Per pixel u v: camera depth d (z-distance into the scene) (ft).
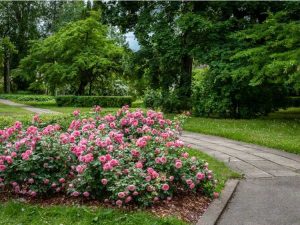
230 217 16.60
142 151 18.22
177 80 65.92
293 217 16.71
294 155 30.19
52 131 19.26
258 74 48.06
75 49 98.68
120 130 23.22
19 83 178.09
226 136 40.27
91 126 20.76
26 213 15.46
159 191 16.60
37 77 116.06
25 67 110.73
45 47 103.91
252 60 50.19
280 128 45.42
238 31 54.95
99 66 98.99
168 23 62.39
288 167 26.05
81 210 15.60
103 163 16.48
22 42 163.94
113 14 67.36
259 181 22.48
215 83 58.90
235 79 54.75
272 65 43.83
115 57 101.35
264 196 19.61
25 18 163.02
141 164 16.62
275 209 17.69
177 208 16.52
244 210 17.48
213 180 18.85
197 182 17.83
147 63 64.03
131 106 98.22
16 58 166.91
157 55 62.90
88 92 118.01
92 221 14.73
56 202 16.79
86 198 16.98
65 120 31.07
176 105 62.69
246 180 22.68
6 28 164.14
